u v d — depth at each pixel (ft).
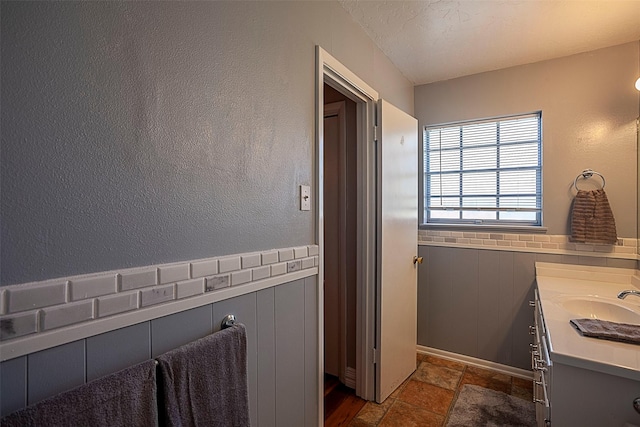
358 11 5.74
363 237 6.95
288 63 4.41
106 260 2.54
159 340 2.89
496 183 8.30
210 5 3.34
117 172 2.60
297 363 4.63
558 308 5.09
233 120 3.61
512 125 8.09
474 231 8.41
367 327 6.94
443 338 8.89
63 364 2.27
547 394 4.00
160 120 2.90
